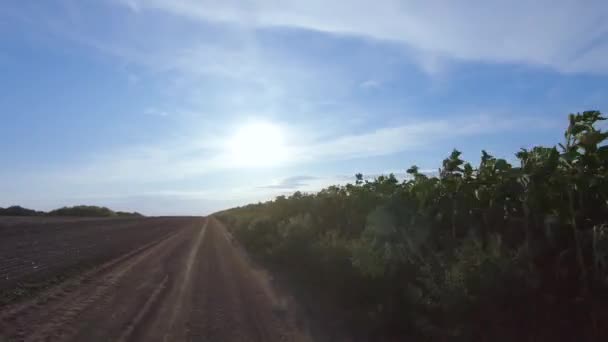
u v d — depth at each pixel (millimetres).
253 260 19578
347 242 12789
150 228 45500
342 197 17484
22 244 25156
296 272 15180
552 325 6117
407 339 7770
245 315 9836
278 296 11891
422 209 9836
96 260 18672
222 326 8938
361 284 10133
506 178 8289
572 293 6359
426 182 10117
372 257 9422
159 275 15320
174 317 9570
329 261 11742
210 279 14586
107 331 8438
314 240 15500
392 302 8312
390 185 15570
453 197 9586
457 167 9953
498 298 6543
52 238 29531
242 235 30984
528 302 6453
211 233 40312
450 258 8219
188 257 20719
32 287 12672
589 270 6227
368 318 8719
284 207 25734
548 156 7195
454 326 6977
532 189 7125
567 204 6906
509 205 8203
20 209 88125
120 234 34875
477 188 9266
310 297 11656
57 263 17406
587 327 5914
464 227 9180
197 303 10992
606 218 6719
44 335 8141
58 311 9984
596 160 6883
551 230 6711
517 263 6828
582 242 6281
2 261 17859
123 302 10992
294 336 8297
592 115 7141
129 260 19078
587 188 6742
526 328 6359
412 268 8984
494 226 8250
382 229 9828
